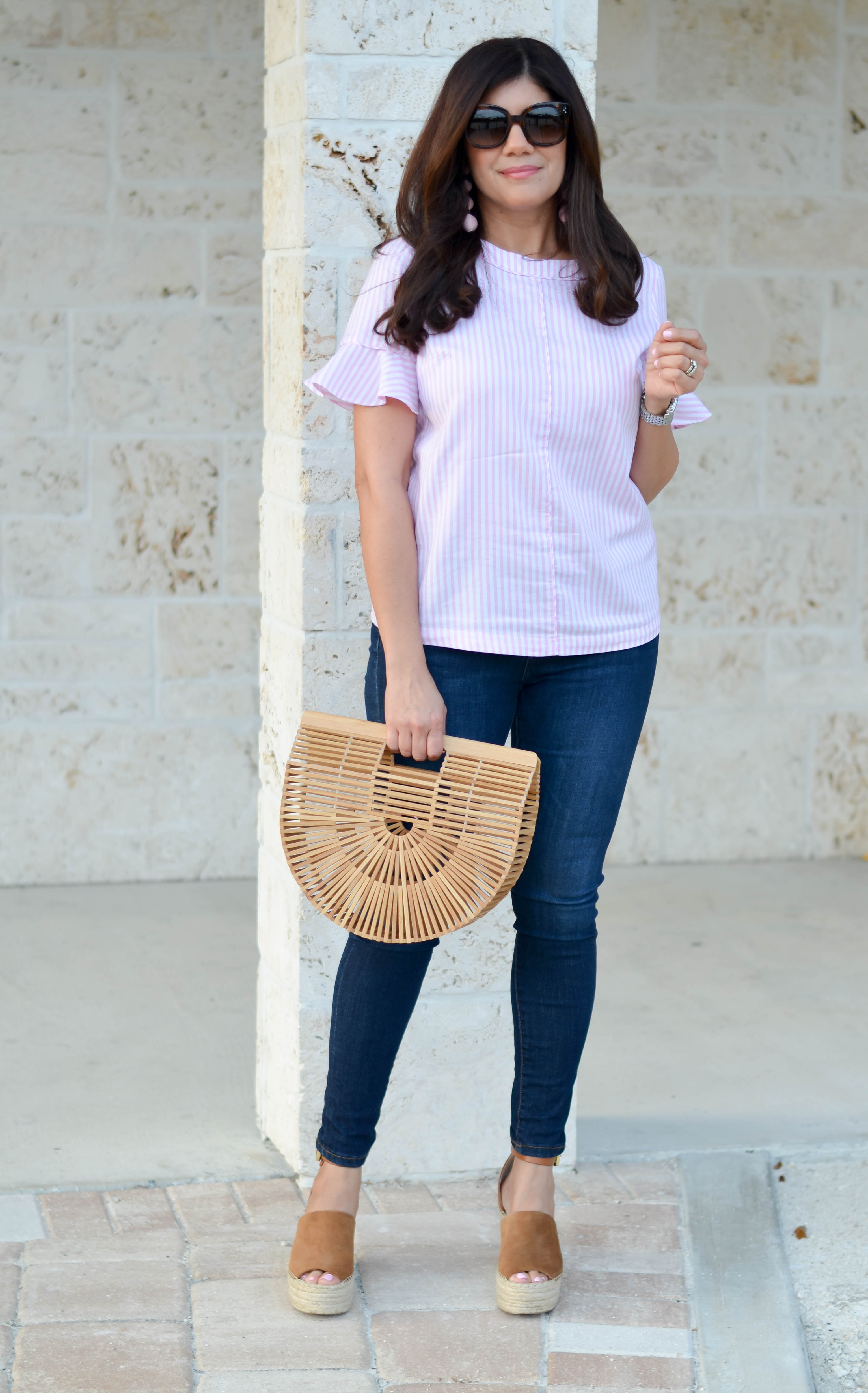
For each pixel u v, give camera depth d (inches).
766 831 192.5
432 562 82.5
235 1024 136.5
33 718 176.1
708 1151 109.5
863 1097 120.6
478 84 78.9
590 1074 125.0
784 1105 118.7
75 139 168.4
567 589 82.7
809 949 159.8
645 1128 113.7
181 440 174.9
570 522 82.0
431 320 79.4
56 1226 97.3
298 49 97.0
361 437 82.4
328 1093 89.4
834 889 181.6
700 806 190.9
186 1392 79.5
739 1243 96.6
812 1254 96.8
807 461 187.2
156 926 164.6
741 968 153.5
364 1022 87.0
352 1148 89.0
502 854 79.7
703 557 186.4
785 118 181.0
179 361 173.8
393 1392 80.1
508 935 104.2
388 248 83.4
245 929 164.4
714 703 189.2
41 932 161.6
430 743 80.6
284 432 104.0
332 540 99.9
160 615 177.0
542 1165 90.3
